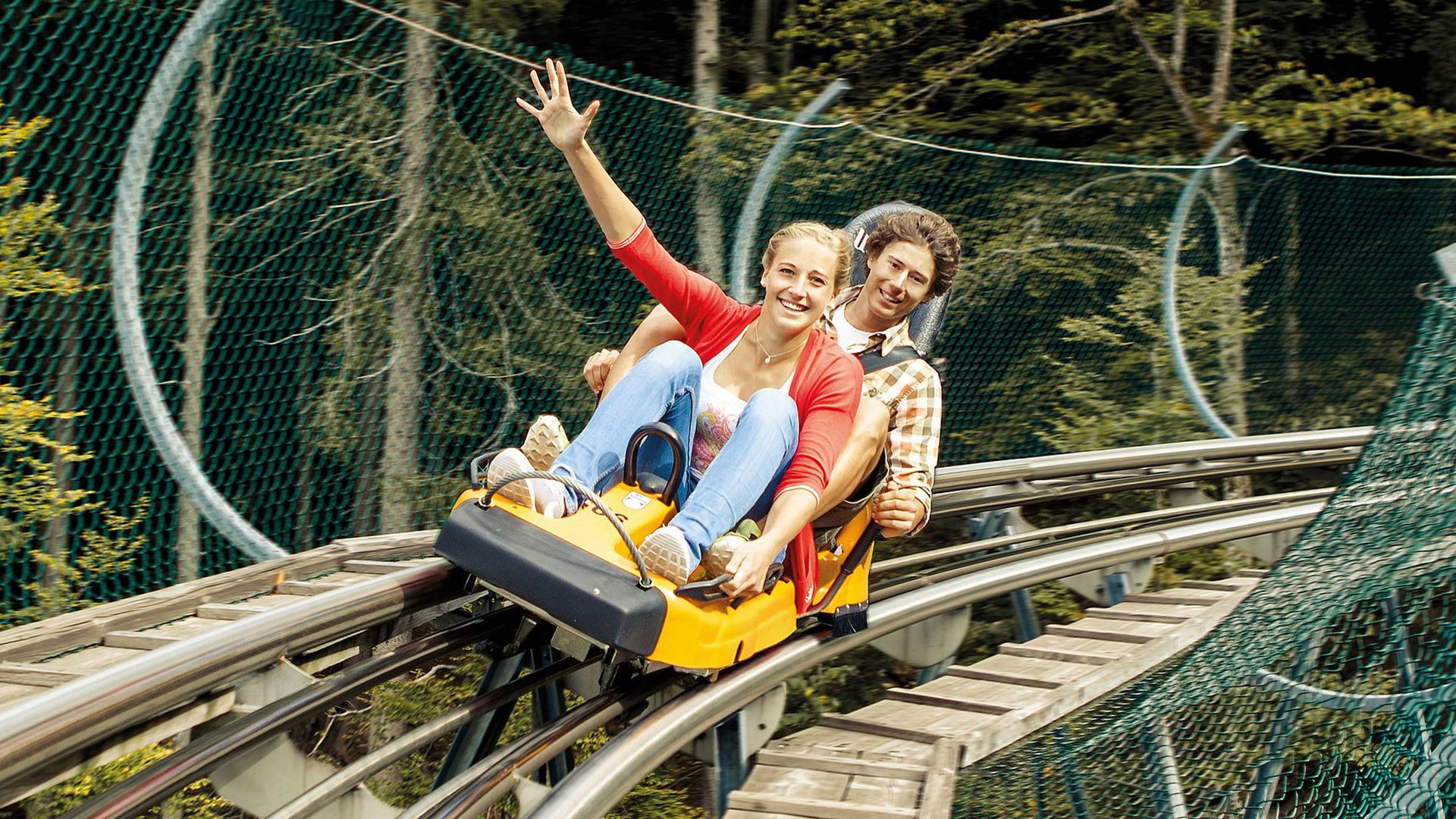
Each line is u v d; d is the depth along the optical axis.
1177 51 10.66
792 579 3.46
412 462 5.48
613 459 3.07
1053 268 7.54
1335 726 4.43
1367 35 12.43
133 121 4.75
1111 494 8.55
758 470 3.04
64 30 4.48
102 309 4.77
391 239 5.57
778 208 6.35
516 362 5.73
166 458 4.29
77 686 2.41
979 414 7.28
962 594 4.99
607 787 3.04
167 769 2.64
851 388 3.33
